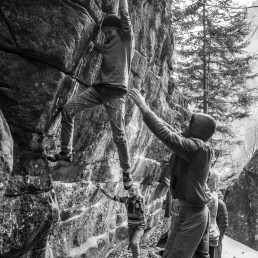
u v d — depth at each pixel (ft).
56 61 11.12
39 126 11.44
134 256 19.81
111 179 22.99
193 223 11.35
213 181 17.74
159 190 36.88
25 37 10.78
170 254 11.34
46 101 11.21
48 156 12.40
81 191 19.10
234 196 38.63
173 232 11.82
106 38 12.33
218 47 56.54
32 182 11.57
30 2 10.73
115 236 25.68
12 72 10.89
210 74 58.49
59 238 17.39
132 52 12.62
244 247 31.91
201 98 56.90
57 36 10.98
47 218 12.10
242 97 58.18
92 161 19.40
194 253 12.30
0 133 9.16
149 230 33.96
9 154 9.37
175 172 11.73
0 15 10.57
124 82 12.05
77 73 12.59
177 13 54.49
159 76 27.63
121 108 12.08
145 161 29.40
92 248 20.85
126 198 20.67
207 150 11.31
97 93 12.05
